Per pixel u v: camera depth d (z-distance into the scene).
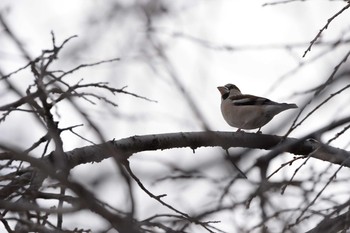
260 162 6.21
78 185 5.14
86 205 5.25
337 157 9.58
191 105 5.29
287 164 8.21
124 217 5.35
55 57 7.91
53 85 8.09
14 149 4.87
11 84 6.33
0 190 8.05
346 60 7.52
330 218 8.29
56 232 7.30
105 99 8.06
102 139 5.51
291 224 7.95
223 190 7.31
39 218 7.69
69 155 9.62
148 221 7.66
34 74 7.90
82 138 8.28
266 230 7.97
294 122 7.29
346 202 8.02
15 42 6.20
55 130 8.20
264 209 8.11
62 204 7.67
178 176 7.28
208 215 7.57
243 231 7.95
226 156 6.04
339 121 7.29
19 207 5.96
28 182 8.32
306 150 10.40
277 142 10.73
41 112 8.13
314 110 7.60
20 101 7.83
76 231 7.37
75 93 7.96
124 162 8.47
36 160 4.98
